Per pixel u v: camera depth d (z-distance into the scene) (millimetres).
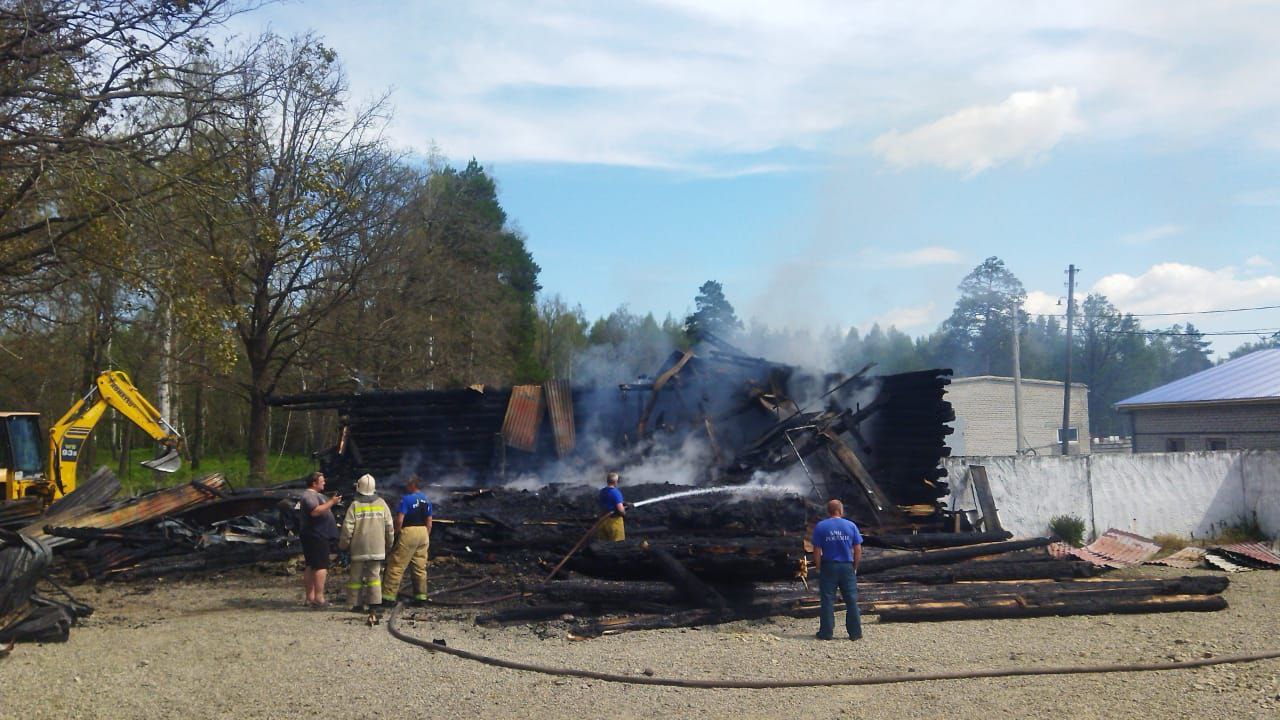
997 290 65500
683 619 10641
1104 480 19594
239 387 33531
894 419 19188
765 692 7801
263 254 28422
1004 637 10062
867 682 8047
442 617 11195
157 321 28141
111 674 8484
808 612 11039
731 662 8828
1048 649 9398
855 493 17359
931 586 12273
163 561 14891
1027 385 48188
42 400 40125
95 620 11234
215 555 14984
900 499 18469
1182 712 7113
